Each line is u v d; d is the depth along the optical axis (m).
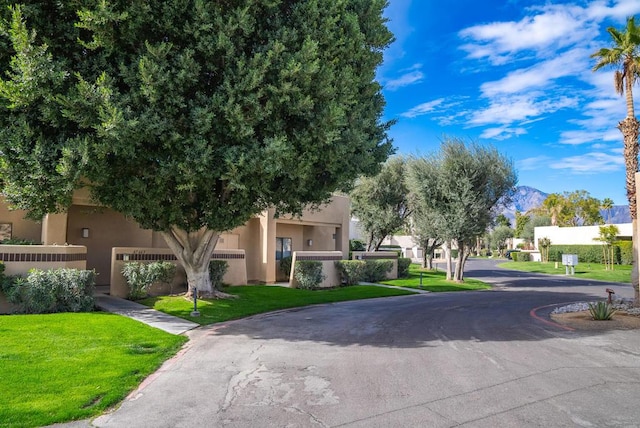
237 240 21.88
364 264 24.62
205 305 13.85
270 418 5.31
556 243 57.88
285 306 15.32
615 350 9.05
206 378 6.92
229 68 9.70
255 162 9.48
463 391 6.33
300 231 25.52
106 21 8.74
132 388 6.36
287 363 7.81
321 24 10.58
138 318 11.71
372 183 32.16
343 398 6.02
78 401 5.66
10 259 11.66
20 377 6.44
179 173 9.80
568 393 6.28
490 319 13.20
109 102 8.44
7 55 9.12
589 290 24.78
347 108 10.78
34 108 9.16
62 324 9.95
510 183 27.12
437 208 27.62
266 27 10.60
